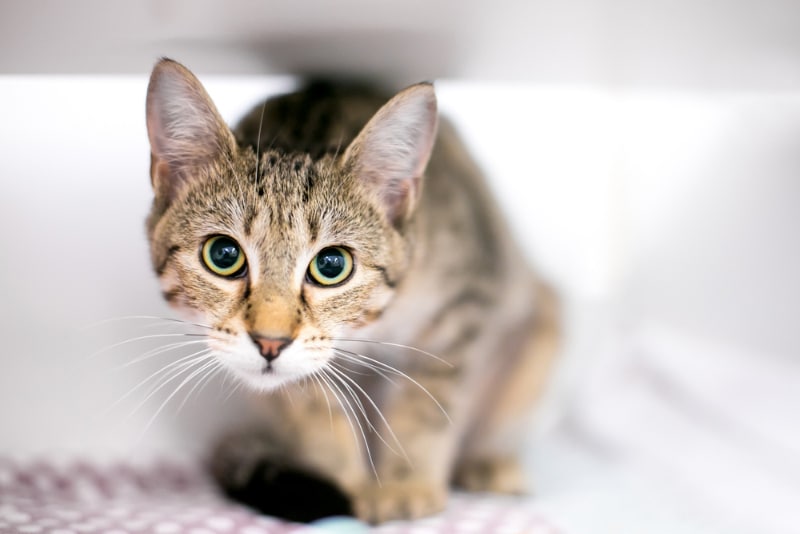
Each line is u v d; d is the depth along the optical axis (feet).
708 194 2.27
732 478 1.79
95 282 1.83
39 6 1.41
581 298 2.22
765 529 1.63
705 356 2.23
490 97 2.01
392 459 1.65
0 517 1.50
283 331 1.40
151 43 1.57
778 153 2.19
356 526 1.55
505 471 1.78
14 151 1.84
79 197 1.84
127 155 1.81
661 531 1.61
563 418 2.06
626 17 1.53
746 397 2.06
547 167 2.14
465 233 1.68
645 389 2.16
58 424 1.81
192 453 1.80
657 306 2.32
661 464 1.85
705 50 1.72
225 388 1.68
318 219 1.44
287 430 1.67
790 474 1.79
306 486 1.60
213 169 1.44
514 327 1.89
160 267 1.47
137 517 1.53
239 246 1.41
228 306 1.41
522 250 1.95
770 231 2.22
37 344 1.83
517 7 1.47
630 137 2.21
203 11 1.44
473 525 1.57
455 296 1.64
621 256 2.28
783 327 2.21
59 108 1.81
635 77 1.93
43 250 1.85
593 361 2.19
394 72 1.77
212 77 1.75
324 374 1.52
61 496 1.64
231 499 1.65
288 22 1.49
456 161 1.80
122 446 1.81
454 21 1.52
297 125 1.59
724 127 2.23
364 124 1.57
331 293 1.45
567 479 1.82
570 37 1.62
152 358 1.73
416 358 1.64
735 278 2.26
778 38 1.65
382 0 1.42
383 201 1.51
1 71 1.71
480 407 1.85
